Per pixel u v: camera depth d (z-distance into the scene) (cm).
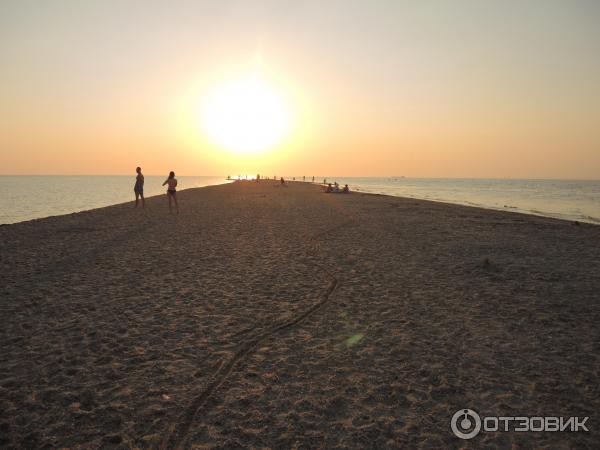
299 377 412
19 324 544
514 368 435
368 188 7438
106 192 5319
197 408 355
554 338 515
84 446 304
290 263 931
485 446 310
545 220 1967
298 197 3559
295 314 594
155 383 396
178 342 492
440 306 636
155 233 1389
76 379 402
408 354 468
